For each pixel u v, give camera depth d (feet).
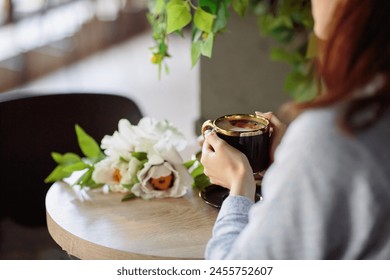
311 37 5.71
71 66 19.70
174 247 3.64
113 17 22.62
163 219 4.02
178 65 19.89
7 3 18.72
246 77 6.94
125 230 3.86
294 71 6.00
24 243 8.74
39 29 19.35
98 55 21.16
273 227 2.47
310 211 2.36
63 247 3.94
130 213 4.11
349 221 2.37
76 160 4.67
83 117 6.56
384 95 2.29
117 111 6.57
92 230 3.86
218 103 7.16
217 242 3.09
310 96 5.84
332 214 2.35
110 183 4.40
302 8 5.86
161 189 4.34
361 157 2.27
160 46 5.11
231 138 3.73
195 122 7.36
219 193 4.38
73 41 19.98
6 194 6.29
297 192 2.37
